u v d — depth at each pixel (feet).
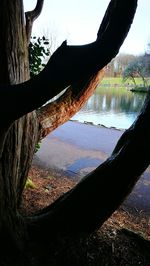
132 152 8.75
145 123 8.59
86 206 9.50
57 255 9.21
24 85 5.52
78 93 11.14
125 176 9.00
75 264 9.32
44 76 5.31
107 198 9.29
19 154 8.49
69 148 35.88
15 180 8.40
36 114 10.03
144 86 157.58
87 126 53.52
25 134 8.90
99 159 31.81
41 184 21.02
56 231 9.60
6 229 8.22
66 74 5.16
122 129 52.42
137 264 10.12
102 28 8.09
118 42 5.06
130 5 4.87
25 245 8.93
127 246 10.96
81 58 5.08
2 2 6.65
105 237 11.07
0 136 6.49
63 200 10.04
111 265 9.75
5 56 6.92
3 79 7.00
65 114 11.07
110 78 213.25
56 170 26.48
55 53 5.29
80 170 27.45
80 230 9.89
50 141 39.27
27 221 9.62
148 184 24.86
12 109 5.64
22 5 7.37
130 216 18.11
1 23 6.75
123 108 85.46
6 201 8.03
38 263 8.75
